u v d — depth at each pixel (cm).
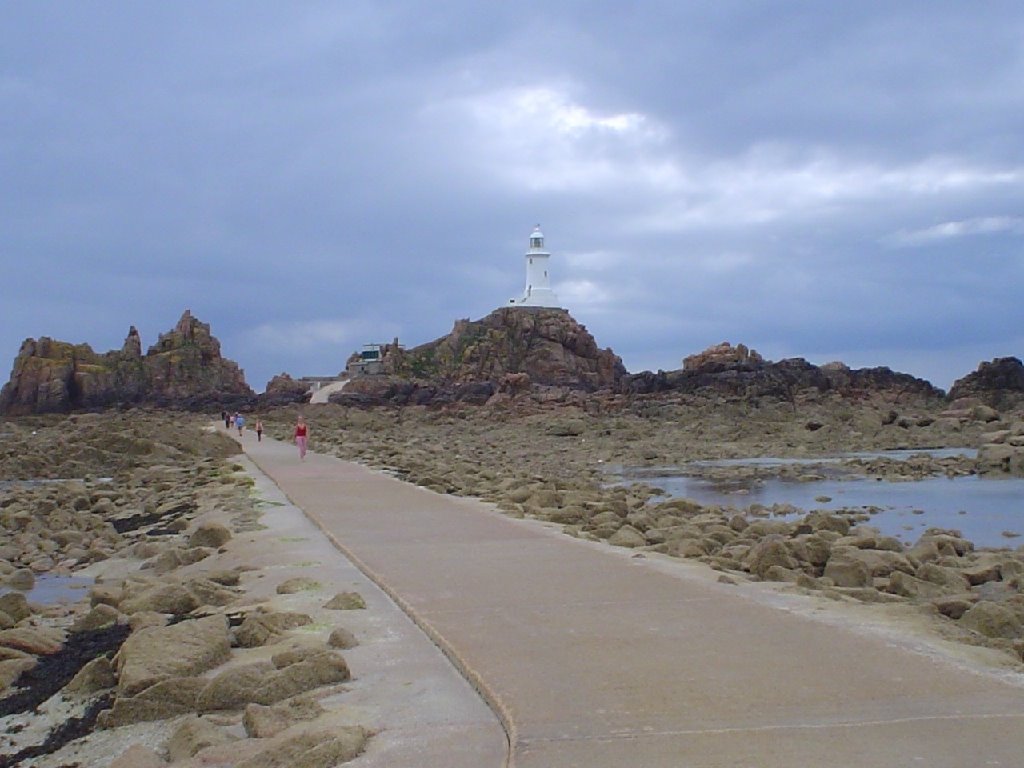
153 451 4531
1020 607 1130
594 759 626
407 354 11406
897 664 812
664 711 708
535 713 713
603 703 728
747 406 7856
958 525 2562
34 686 981
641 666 817
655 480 4038
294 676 833
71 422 8100
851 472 4269
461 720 732
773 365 8838
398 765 650
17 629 1157
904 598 1270
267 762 661
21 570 1800
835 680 769
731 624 959
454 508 2038
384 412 9538
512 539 1576
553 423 7575
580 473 4316
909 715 691
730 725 678
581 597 1098
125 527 2553
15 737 835
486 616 1014
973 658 860
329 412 9231
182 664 893
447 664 875
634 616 1000
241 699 823
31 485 3675
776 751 629
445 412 9325
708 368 8875
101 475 4212
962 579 1481
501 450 5731
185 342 11444
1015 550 1995
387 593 1166
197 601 1223
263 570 1413
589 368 11225
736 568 1414
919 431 6362
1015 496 3266
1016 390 8012
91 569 1905
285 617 1047
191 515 2459
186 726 761
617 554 1434
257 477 3122
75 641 1144
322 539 1661
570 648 879
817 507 2995
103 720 828
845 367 8975
